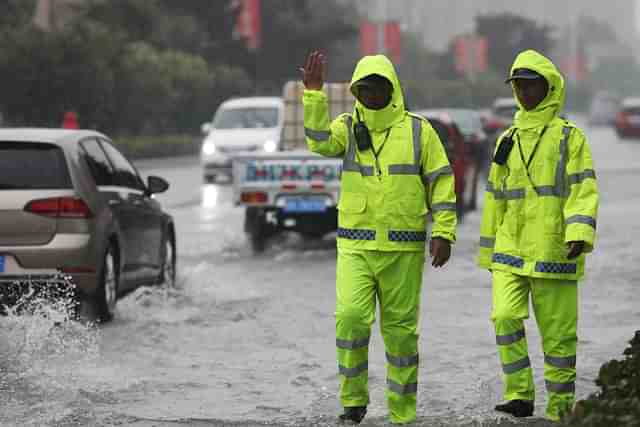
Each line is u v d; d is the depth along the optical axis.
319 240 43.69
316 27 186.88
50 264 24.86
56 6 133.88
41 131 26.56
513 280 16.62
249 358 22.34
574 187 16.28
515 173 16.52
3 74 97.31
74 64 100.12
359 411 16.84
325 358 22.31
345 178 16.56
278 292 30.78
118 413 17.80
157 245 30.31
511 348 16.58
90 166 26.58
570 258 16.22
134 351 22.84
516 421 16.08
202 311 27.62
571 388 16.64
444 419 17.02
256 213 40.06
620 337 23.77
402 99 16.53
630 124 156.25
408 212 16.41
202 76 138.75
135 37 137.00
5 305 24.33
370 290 16.52
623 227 45.69
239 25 172.50
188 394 19.33
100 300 25.62
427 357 22.14
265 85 177.62
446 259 16.55
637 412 12.00
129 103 113.44
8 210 24.92
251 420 17.34
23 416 17.50
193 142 125.69
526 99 16.47
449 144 49.62
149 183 29.92
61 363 21.34
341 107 41.22
